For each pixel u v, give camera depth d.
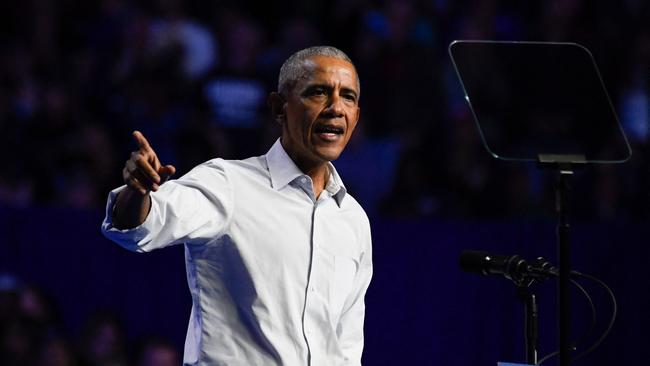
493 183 19.66
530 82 8.95
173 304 15.21
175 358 15.13
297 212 8.36
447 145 20.53
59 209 14.95
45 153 18.41
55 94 19.12
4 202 17.80
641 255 16.05
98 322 14.89
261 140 20.05
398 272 15.52
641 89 22.66
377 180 20.05
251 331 8.09
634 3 23.64
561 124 8.85
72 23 20.56
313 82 8.34
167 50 20.12
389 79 21.22
